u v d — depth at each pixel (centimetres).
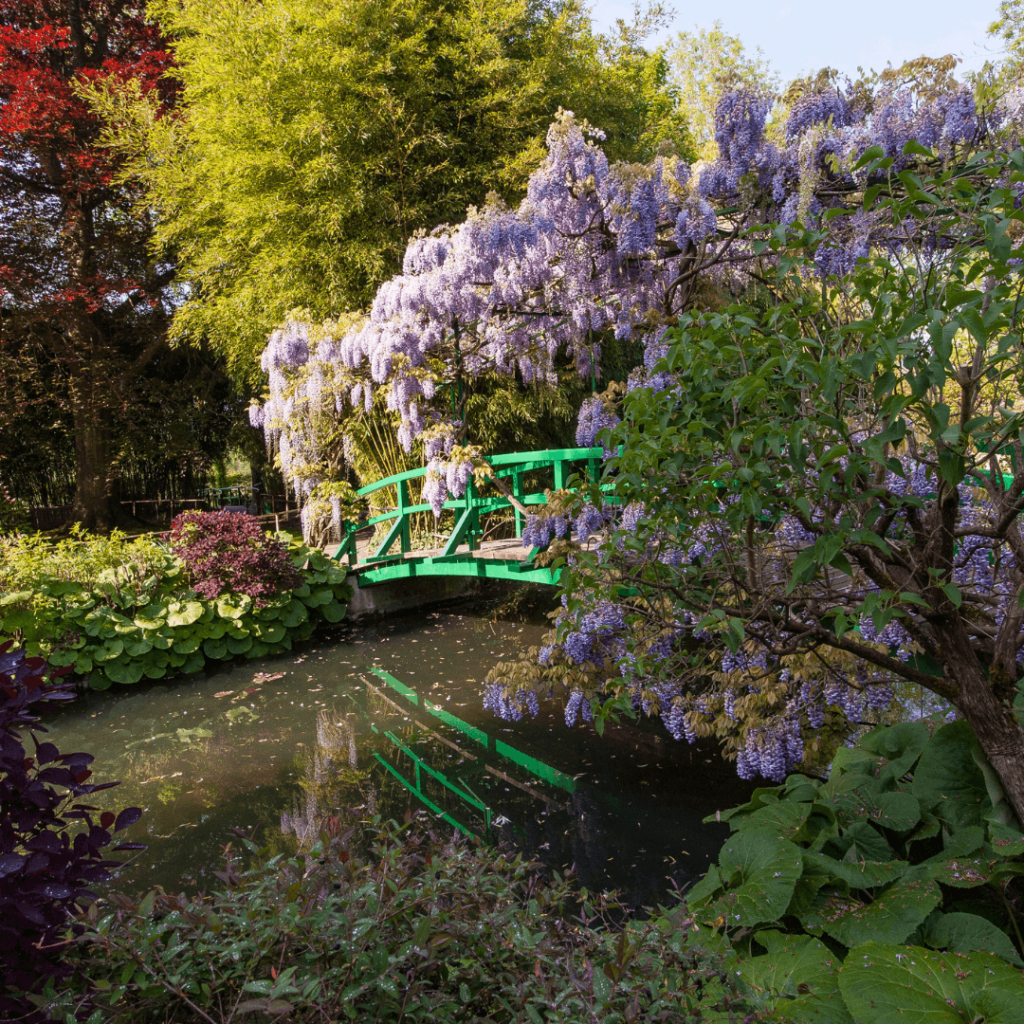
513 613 858
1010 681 230
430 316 684
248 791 456
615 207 551
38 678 186
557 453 568
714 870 269
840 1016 193
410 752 505
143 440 1427
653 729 526
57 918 172
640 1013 153
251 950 165
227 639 758
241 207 906
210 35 950
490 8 898
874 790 279
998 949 215
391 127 866
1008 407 218
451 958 173
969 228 184
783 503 203
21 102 1127
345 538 877
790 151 490
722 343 203
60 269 1290
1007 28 851
